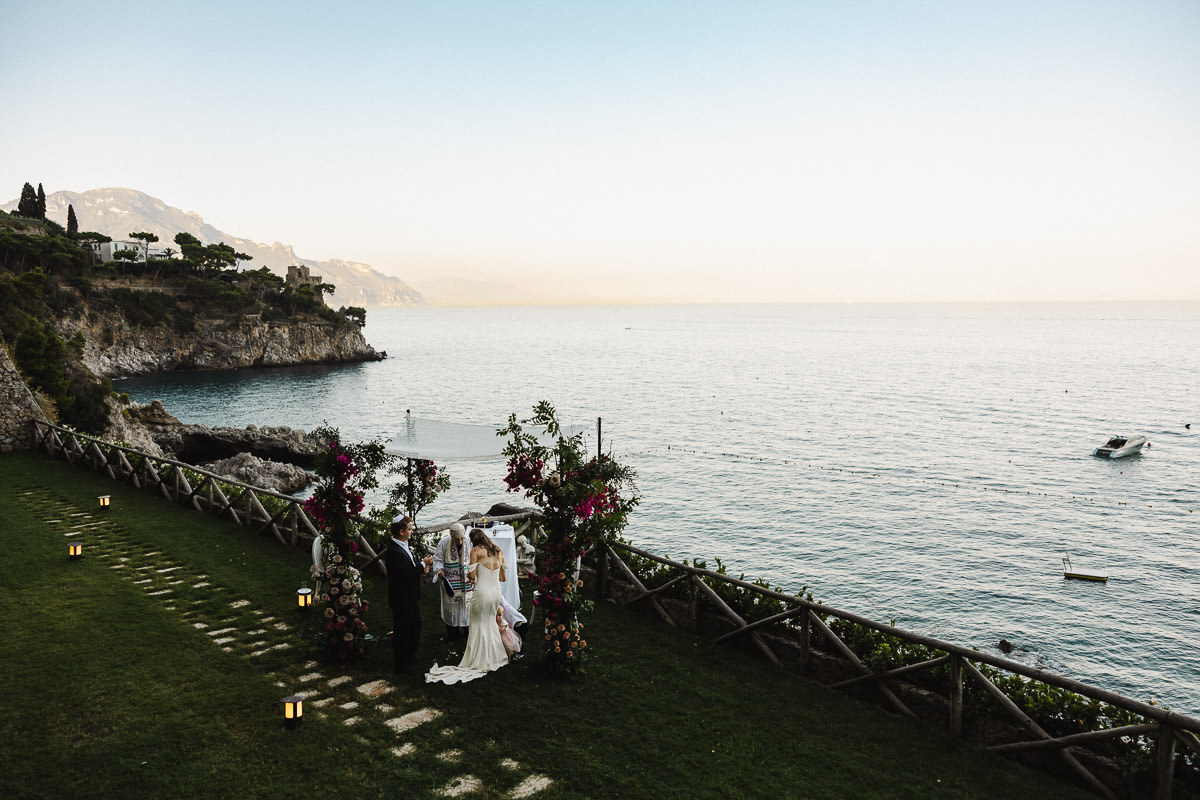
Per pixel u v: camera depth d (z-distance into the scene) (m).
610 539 11.81
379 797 6.73
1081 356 183.62
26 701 8.48
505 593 10.82
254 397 108.00
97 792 6.75
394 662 9.82
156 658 9.72
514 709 8.52
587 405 101.50
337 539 9.89
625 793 6.85
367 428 82.69
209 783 6.93
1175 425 83.19
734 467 61.97
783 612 9.99
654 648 10.48
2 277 71.81
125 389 112.75
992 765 7.61
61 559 13.92
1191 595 34.81
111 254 155.62
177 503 18.47
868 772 7.38
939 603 33.59
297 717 7.95
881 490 54.38
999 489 55.03
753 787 7.01
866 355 192.88
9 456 23.52
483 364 171.62
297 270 192.38
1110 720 7.42
